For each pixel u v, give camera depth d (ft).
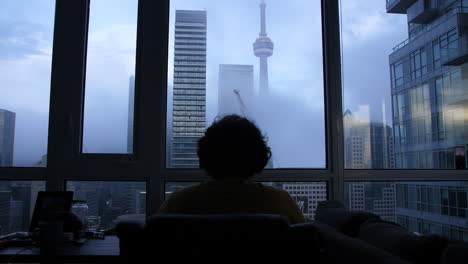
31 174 7.45
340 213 5.09
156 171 7.60
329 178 7.96
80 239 6.10
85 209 7.09
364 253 3.28
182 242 2.23
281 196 3.05
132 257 2.29
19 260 5.16
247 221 2.24
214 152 3.12
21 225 7.39
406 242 3.42
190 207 2.83
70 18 7.78
